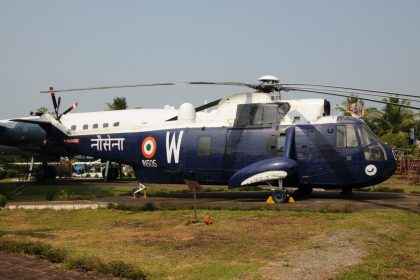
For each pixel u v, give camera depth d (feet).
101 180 113.09
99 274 22.39
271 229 33.91
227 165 58.80
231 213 42.73
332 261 23.76
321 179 55.21
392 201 51.83
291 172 52.90
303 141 55.72
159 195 66.54
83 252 26.89
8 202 58.95
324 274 21.24
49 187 87.92
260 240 29.96
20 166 178.50
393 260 23.71
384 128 189.88
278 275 21.24
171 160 62.08
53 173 105.60
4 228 37.42
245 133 58.34
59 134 71.15
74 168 159.22
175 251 27.22
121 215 44.29
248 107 59.21
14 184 98.32
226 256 25.67
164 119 95.35
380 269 21.99
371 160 53.36
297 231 32.83
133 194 64.69
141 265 23.71
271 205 48.21
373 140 54.29
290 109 57.62
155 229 35.68
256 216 40.47
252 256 25.52
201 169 60.44
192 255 26.09
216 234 32.53
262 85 58.13
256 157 57.31
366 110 193.16
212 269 22.66
